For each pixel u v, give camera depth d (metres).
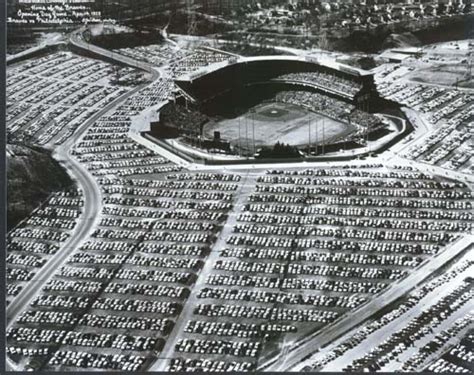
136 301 159.38
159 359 141.88
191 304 157.25
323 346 143.25
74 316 155.50
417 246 173.75
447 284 159.38
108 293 162.62
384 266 166.88
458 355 138.50
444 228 181.00
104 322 153.25
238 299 158.12
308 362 139.12
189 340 146.62
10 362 143.00
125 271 170.25
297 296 158.00
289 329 148.12
